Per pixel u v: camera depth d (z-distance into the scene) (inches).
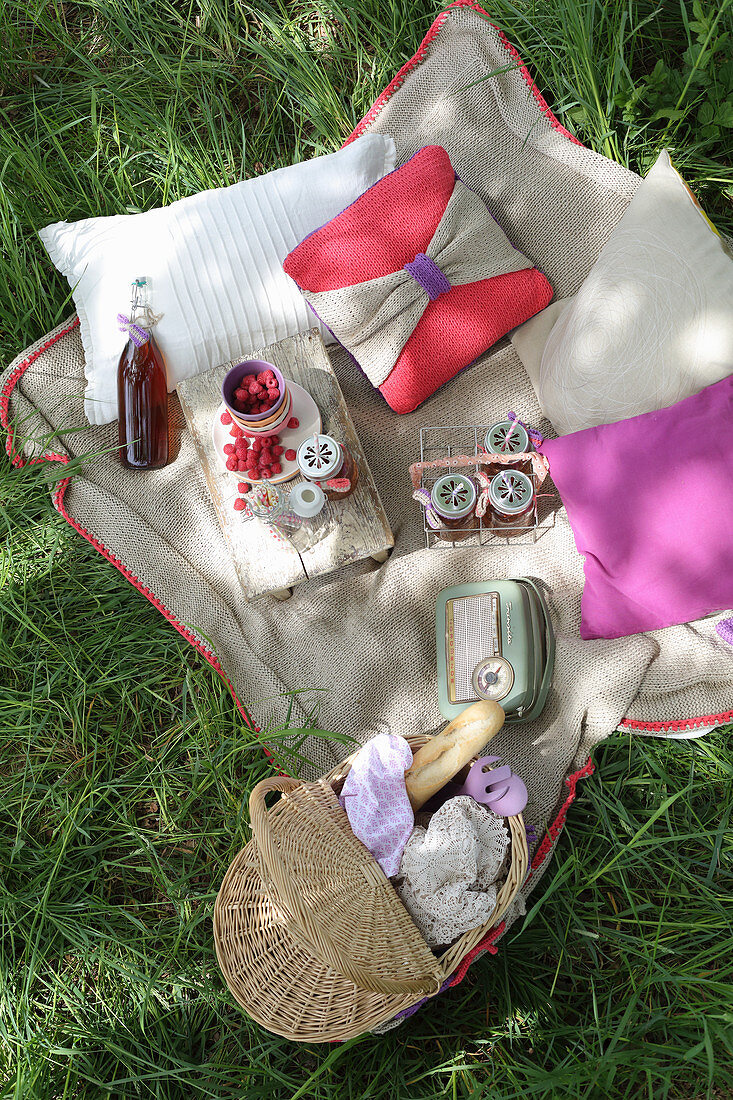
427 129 91.6
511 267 85.6
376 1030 75.7
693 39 88.8
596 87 86.8
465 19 90.8
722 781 80.0
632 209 80.2
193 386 86.0
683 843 80.0
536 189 89.0
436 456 87.7
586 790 80.8
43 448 89.8
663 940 77.2
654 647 80.9
